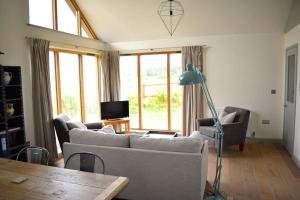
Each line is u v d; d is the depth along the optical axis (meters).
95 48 5.95
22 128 3.79
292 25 4.46
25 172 2.02
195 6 4.84
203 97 5.71
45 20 4.56
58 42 4.76
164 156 2.72
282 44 5.18
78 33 5.46
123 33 5.93
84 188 1.73
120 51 6.33
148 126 6.54
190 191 2.69
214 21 5.16
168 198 2.79
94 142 3.09
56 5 4.79
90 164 2.22
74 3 5.32
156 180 2.80
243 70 5.46
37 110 4.16
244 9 4.78
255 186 3.37
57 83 4.97
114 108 5.82
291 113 4.56
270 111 5.40
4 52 3.68
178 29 5.53
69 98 5.37
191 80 2.62
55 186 1.76
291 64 4.62
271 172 3.84
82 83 5.70
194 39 5.71
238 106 5.57
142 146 2.89
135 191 2.91
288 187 3.33
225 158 4.51
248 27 5.19
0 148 3.46
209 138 4.79
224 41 5.52
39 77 4.16
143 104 6.52
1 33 3.64
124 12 5.29
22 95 3.82
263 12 4.78
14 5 3.83
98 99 6.21
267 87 5.36
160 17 5.26
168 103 6.26
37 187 1.75
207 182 3.51
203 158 2.78
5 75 3.51
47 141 4.32
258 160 4.38
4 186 1.78
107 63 6.22
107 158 2.97
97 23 5.76
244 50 5.41
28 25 4.07
